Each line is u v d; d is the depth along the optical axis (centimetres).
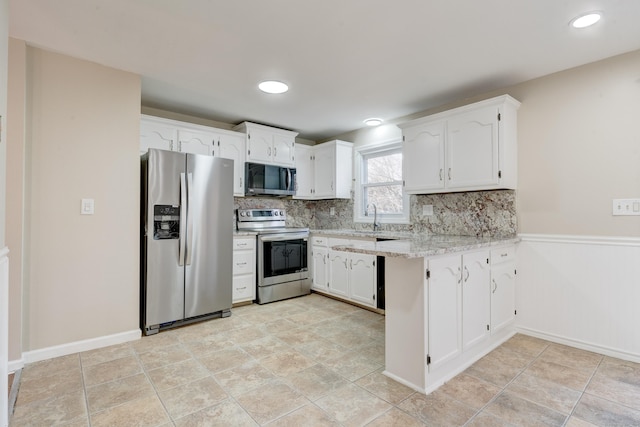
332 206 475
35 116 228
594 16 189
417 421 163
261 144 406
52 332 233
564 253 260
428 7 181
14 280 214
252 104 343
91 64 249
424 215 356
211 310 316
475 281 231
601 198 243
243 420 164
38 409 172
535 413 170
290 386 196
